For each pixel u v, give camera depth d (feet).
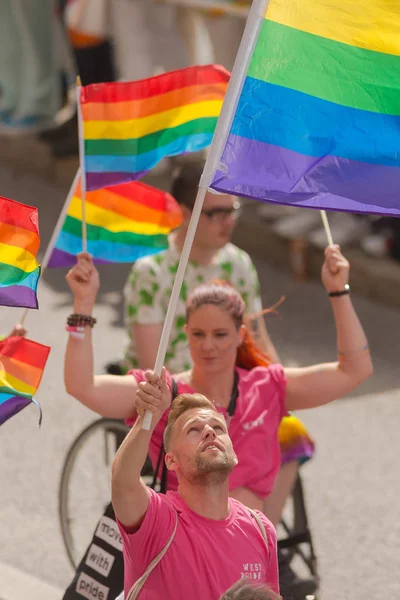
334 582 59.88
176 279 36.60
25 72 142.00
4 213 40.70
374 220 110.32
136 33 124.57
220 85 49.39
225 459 35.96
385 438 78.02
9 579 58.44
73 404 82.28
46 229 124.88
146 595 35.91
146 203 52.21
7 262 40.73
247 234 118.42
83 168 47.24
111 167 47.85
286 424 51.13
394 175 39.83
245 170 38.40
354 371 47.85
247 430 46.65
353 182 39.58
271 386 47.85
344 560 62.23
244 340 48.70
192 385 47.24
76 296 45.96
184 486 36.68
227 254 56.95
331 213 113.29
